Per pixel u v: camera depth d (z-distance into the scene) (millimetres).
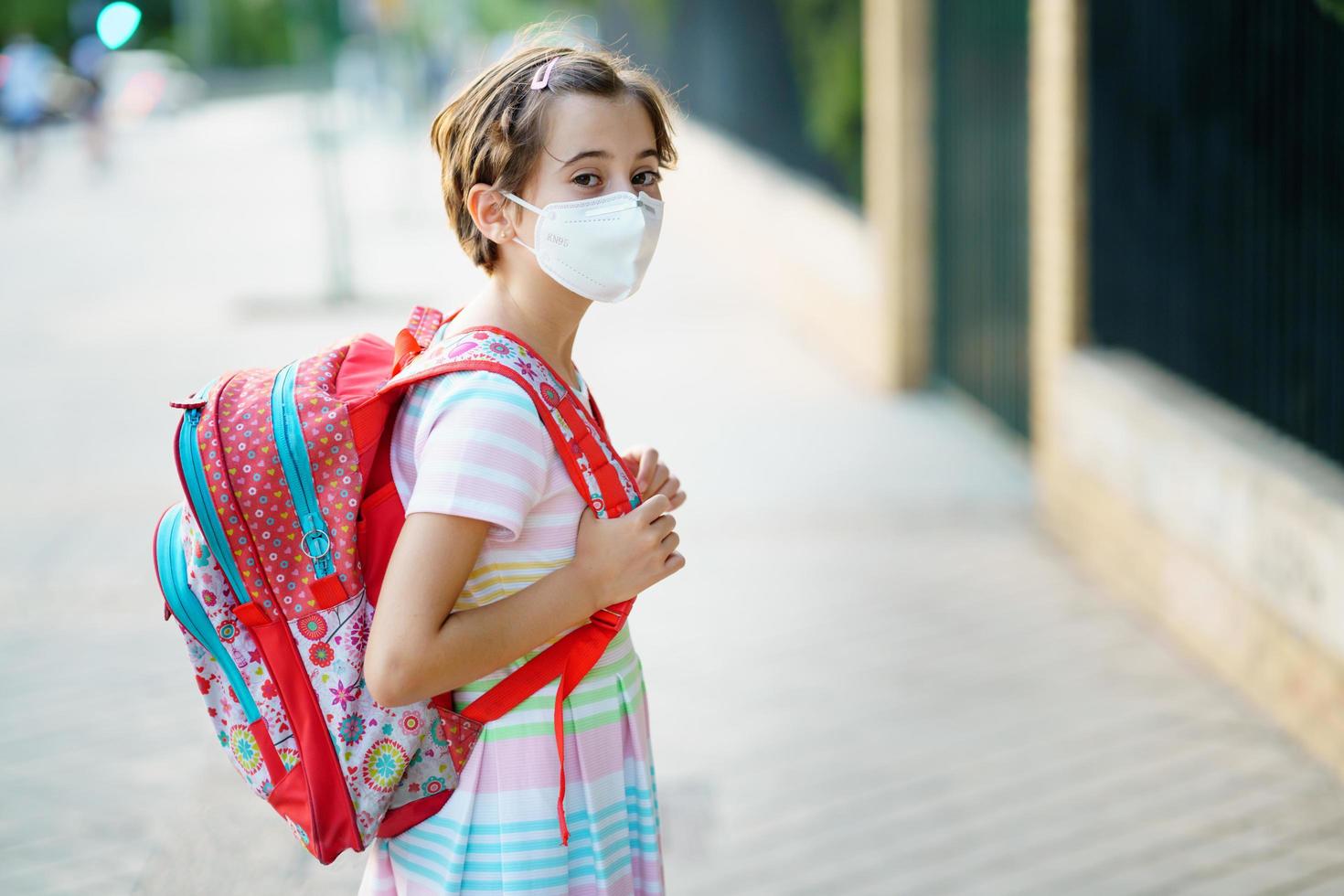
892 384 8500
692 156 16344
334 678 1671
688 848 3578
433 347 1723
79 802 3875
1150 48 5113
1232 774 3898
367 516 1673
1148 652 4770
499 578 1688
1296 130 4195
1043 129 5879
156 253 14922
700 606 5305
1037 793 3836
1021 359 7078
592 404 1852
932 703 4434
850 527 6141
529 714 1731
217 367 9539
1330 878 3363
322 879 3098
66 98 30609
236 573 1639
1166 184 5113
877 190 8609
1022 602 5262
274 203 19016
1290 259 4305
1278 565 4133
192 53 42906
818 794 3863
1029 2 6625
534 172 1688
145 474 7031
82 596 5445
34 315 11531
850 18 9562
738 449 7371
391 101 27125
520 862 1728
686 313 11375
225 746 1730
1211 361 4922
